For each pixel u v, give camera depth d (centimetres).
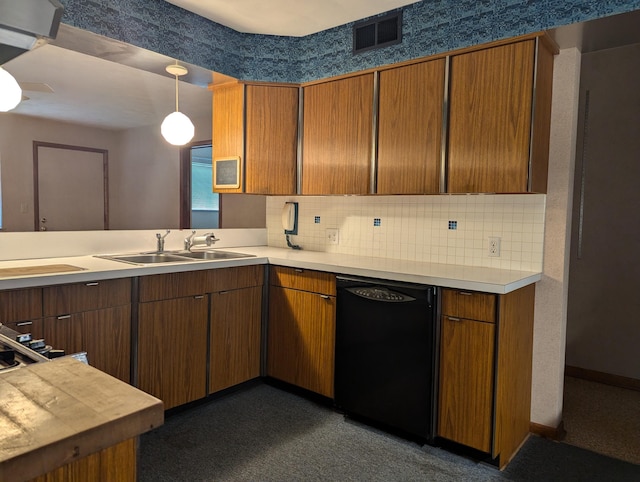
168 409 249
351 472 204
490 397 206
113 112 486
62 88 397
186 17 267
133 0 241
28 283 193
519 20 221
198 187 524
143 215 560
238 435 235
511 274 229
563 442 239
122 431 65
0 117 486
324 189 298
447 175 243
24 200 504
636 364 313
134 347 232
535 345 246
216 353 270
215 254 315
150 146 547
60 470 65
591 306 328
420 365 221
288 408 268
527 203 245
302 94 308
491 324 204
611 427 257
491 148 228
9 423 61
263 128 306
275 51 307
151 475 197
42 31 108
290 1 255
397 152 262
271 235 370
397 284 230
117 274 220
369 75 273
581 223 329
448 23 245
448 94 241
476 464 213
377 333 236
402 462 213
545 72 226
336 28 292
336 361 256
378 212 304
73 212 546
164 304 243
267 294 297
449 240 273
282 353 290
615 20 199
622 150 312
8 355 91
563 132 234
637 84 305
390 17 267
